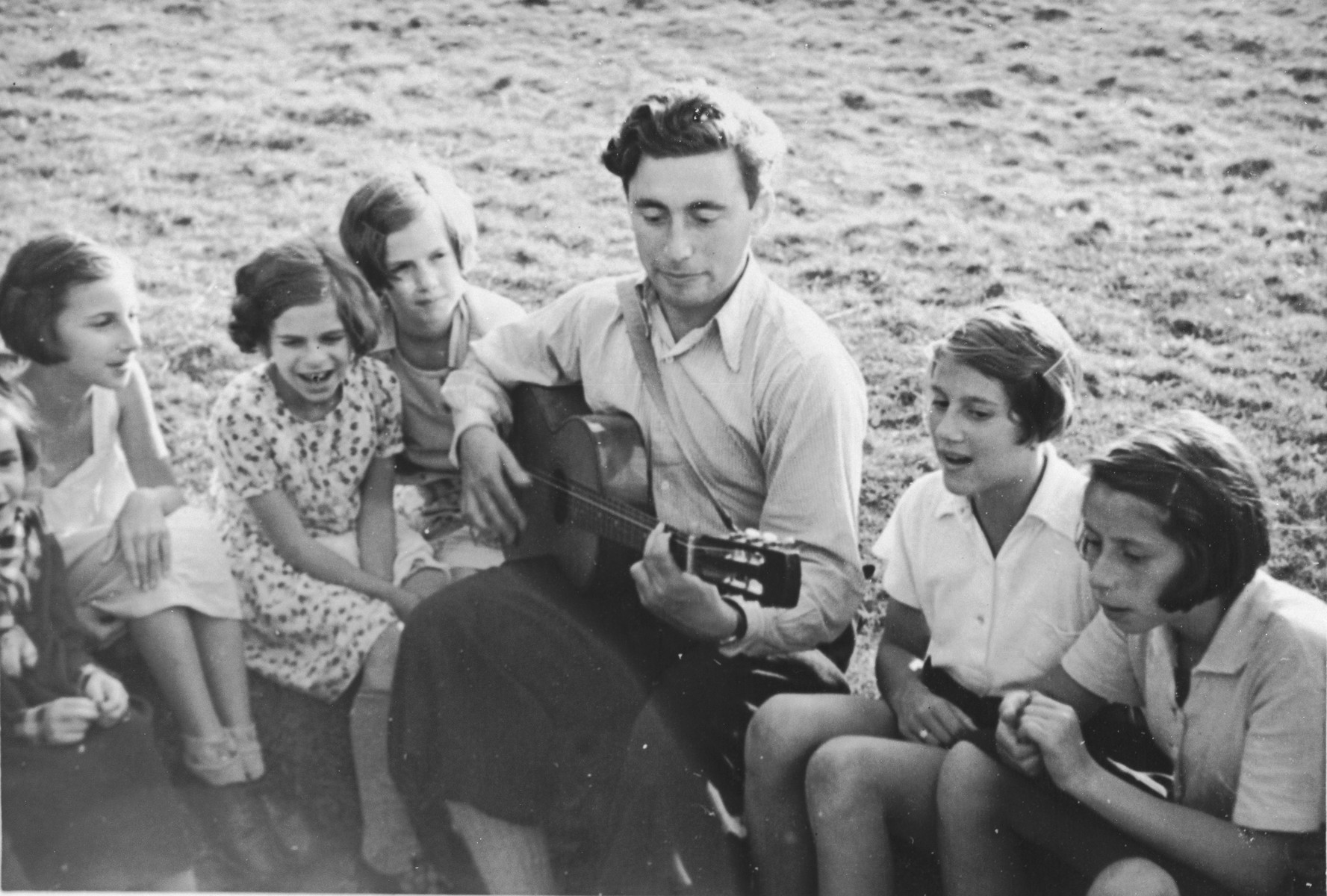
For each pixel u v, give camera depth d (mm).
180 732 3025
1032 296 4293
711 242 2824
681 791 2754
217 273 4309
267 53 5207
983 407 2682
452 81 5078
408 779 2896
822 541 2826
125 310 3094
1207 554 2453
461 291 3242
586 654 2904
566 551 2992
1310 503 3709
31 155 4711
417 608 2920
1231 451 2492
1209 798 2578
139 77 5027
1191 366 4074
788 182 4676
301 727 3072
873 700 2799
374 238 3125
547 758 2867
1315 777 2475
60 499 3096
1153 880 2408
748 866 2738
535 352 3121
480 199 4594
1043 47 5234
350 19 5297
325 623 3080
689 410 2959
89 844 2914
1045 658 2752
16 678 2930
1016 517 2773
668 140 2793
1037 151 4809
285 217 4508
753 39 5270
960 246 4461
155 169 4668
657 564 2705
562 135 4852
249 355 4020
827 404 2826
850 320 4230
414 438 3279
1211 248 4441
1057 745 2480
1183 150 4793
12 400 3008
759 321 2902
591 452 2924
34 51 5113
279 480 3119
